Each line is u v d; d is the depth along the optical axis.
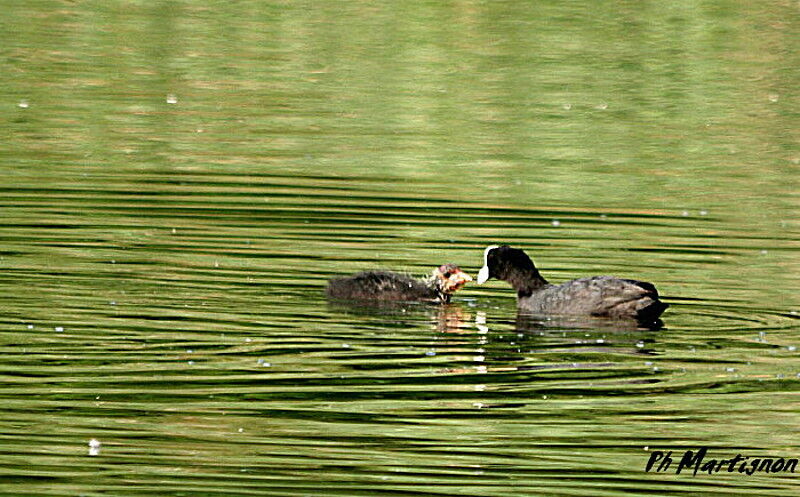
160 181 23.61
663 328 15.77
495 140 28.59
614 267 18.72
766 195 24.16
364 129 29.30
